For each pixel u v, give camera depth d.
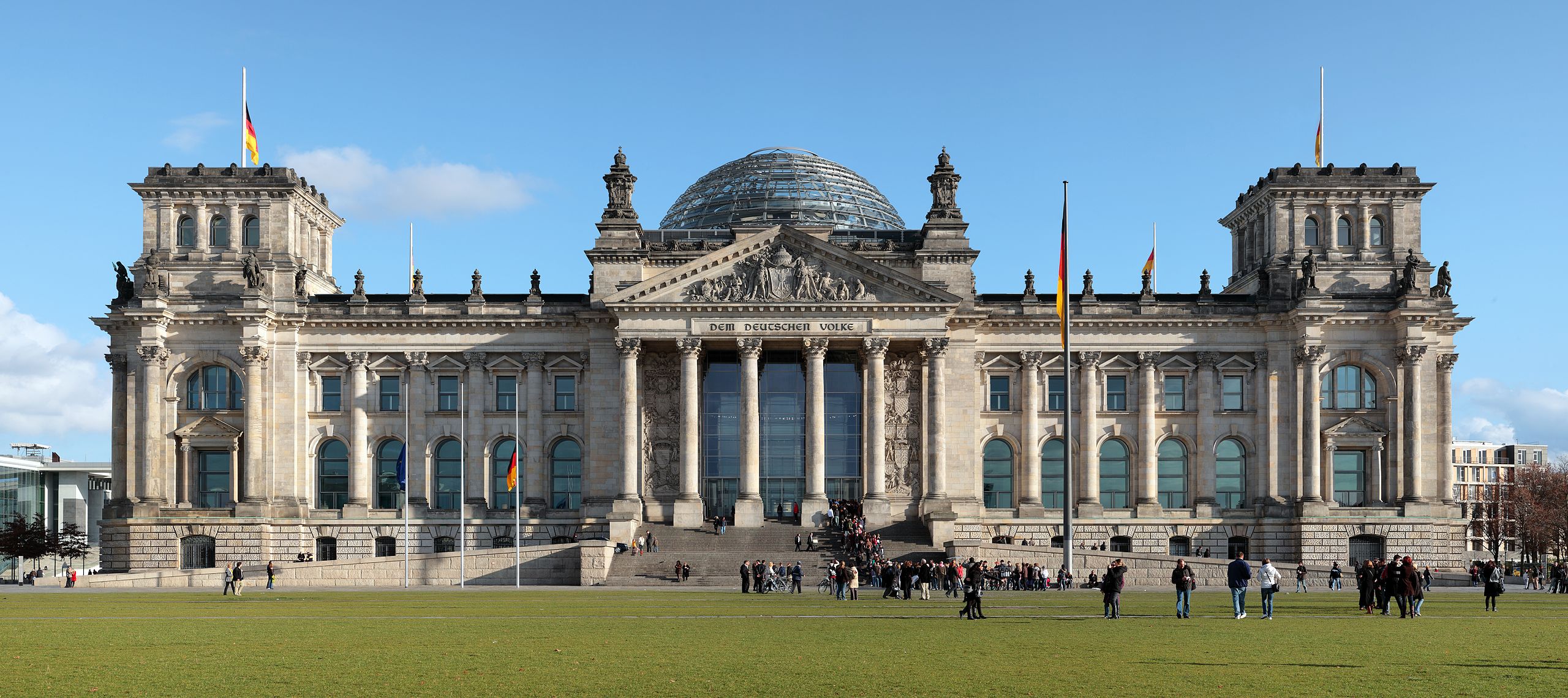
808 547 139.88
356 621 75.19
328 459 159.88
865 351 151.62
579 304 159.62
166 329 155.88
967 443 155.00
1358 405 156.88
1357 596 109.81
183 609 86.81
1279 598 105.19
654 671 50.44
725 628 70.19
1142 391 158.25
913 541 146.12
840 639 63.38
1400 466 154.50
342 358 158.75
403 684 46.97
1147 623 73.56
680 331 151.25
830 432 158.25
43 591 122.88
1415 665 52.62
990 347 158.88
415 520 157.12
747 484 150.38
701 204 181.75
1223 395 158.75
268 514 154.62
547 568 134.00
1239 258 173.62
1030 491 157.75
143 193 157.50
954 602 96.81
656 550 139.50
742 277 151.38
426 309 158.50
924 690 45.53
